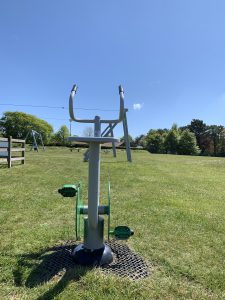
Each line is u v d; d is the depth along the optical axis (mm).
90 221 2652
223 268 2660
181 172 11094
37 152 25344
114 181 7719
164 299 2121
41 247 2947
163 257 2836
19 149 11070
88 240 2684
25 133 63969
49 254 2783
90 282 2266
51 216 4098
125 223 3904
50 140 64938
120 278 2350
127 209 4648
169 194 6121
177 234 3527
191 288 2289
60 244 3045
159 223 3945
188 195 6133
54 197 5305
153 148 58781
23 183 6766
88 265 2553
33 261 2631
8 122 64500
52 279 2328
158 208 4777
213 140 63406
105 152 28906
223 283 2393
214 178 9602
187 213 4527
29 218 3971
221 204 5355
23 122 64375
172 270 2576
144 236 3414
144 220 4059
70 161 13977
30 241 3098
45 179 7531
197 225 3926
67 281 2277
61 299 2049
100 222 2695
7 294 2105
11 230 3445
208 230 3732
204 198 5875
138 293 2168
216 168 13875
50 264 2570
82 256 2619
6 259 2650
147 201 5285
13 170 9227
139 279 2387
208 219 4246
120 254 2848
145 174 9602
